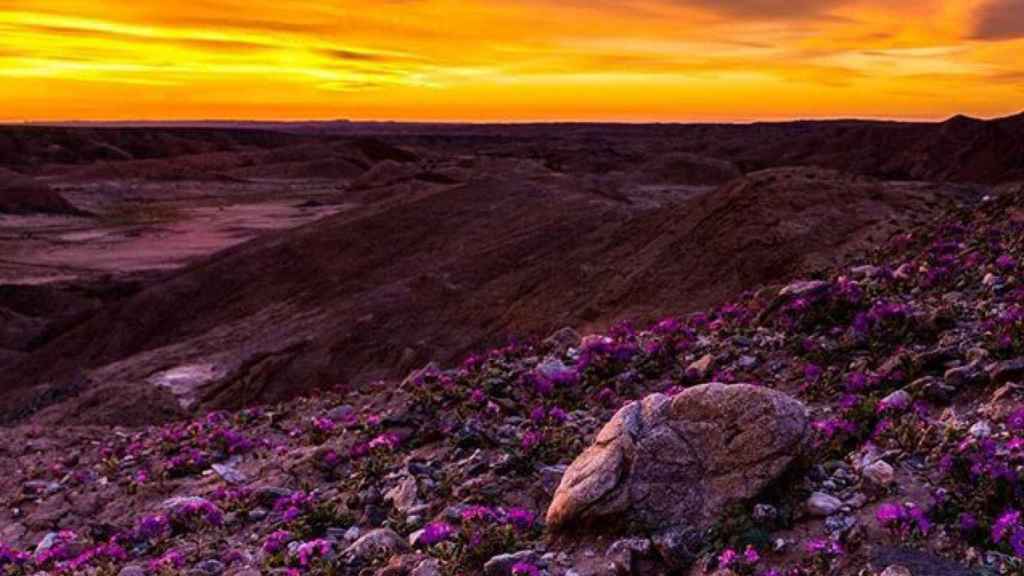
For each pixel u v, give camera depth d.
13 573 11.55
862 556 7.34
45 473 16.36
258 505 12.27
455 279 54.47
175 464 15.02
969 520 7.40
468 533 9.29
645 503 8.72
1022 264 14.57
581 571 8.27
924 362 11.19
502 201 76.75
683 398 9.43
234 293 70.00
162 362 51.84
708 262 37.38
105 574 10.44
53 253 115.81
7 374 66.56
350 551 9.70
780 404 8.94
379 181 194.12
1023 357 10.39
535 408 13.65
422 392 15.45
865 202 37.88
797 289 15.14
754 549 7.82
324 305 61.88
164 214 160.38
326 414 16.78
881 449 9.19
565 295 45.03
